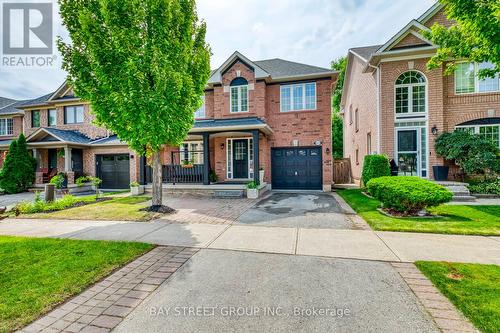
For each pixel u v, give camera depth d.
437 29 7.05
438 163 11.41
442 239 5.20
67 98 19.61
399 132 12.00
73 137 17.56
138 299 3.16
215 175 14.48
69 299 3.19
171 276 3.76
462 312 2.72
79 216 8.23
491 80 11.55
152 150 8.60
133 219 7.64
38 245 5.16
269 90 14.91
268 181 14.65
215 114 15.16
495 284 3.25
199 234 5.90
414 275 3.62
